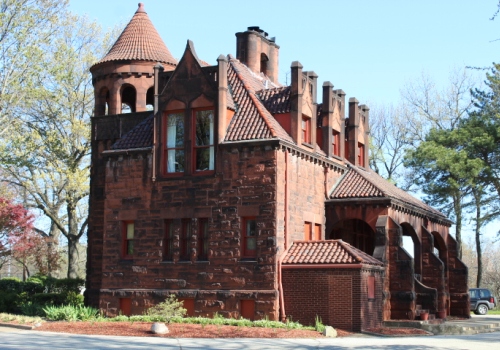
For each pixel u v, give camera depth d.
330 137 35.91
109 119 36.75
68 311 30.28
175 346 21.22
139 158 33.28
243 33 40.09
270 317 29.38
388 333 28.27
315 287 29.31
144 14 40.06
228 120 32.00
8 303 37.72
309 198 33.25
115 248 33.34
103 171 36.41
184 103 32.22
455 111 63.31
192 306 31.05
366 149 41.88
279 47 42.81
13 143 49.62
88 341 22.17
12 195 52.09
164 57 38.28
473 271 90.69
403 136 64.81
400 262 32.84
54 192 53.50
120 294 32.72
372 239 40.47
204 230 31.56
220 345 21.80
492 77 54.44
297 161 32.22
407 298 32.38
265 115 32.00
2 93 46.94
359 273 28.78
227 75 33.97
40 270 49.75
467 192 56.25
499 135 52.22
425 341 24.59
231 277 30.39
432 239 37.88
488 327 33.84
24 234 40.38
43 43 49.69
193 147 32.03
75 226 52.66
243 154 30.84
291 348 21.22
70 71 50.34
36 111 50.97
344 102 38.09
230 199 30.84
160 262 32.06
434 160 53.91
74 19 51.91
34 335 24.11
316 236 34.31
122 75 37.69
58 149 50.78
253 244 30.47
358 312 28.53
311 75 34.69
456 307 42.03
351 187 35.59
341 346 22.14
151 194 32.72
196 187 31.66
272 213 29.98
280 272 29.84
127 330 25.59
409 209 36.28
